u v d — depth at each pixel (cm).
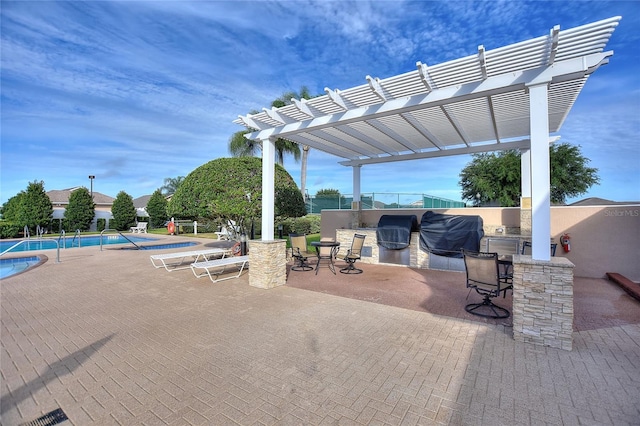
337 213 1423
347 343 438
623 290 734
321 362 383
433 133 920
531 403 297
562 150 1984
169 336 469
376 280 843
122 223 2994
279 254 784
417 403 299
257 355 403
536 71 461
